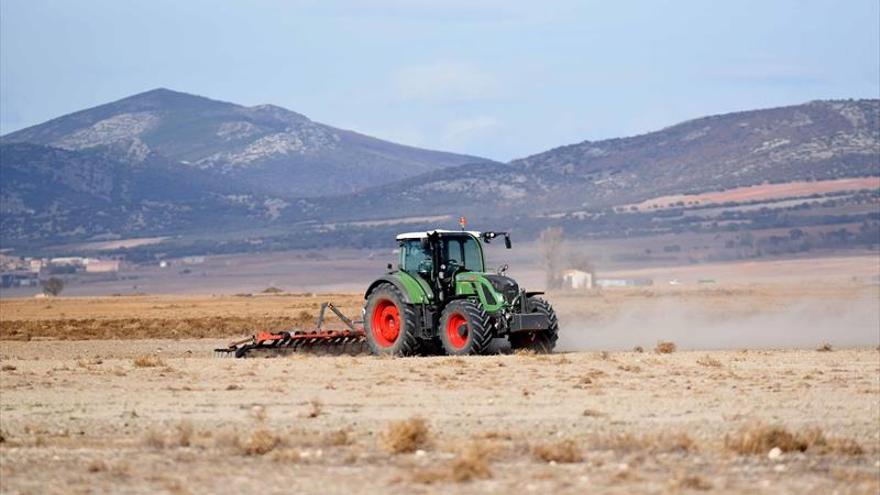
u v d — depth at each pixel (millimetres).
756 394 54312
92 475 36406
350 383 60000
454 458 38656
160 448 41094
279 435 42406
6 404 52719
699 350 87188
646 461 38094
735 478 35625
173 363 72688
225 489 34438
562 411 49312
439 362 69938
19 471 37062
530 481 35094
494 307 75438
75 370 68000
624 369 65438
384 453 39781
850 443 40562
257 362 72688
